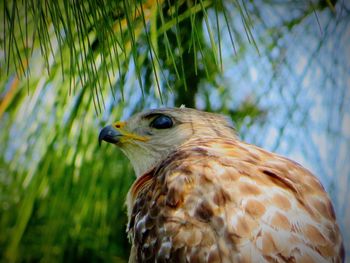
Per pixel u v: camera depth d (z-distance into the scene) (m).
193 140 10.46
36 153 10.16
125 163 11.27
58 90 9.96
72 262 11.38
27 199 10.35
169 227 9.18
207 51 10.70
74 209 10.66
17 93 9.99
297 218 8.91
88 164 10.63
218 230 8.89
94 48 9.95
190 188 9.24
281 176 9.22
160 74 10.56
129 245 11.73
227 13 10.13
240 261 8.69
